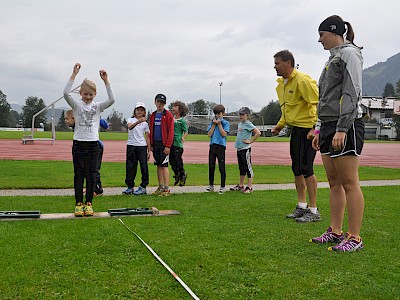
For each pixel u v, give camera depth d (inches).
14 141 1135.6
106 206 239.3
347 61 154.7
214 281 120.6
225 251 148.8
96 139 211.9
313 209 209.9
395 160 754.8
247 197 281.1
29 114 3732.8
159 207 237.3
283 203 256.7
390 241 168.6
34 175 383.9
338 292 114.1
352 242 154.9
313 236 175.0
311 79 211.5
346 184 158.4
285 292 113.7
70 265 131.3
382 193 307.1
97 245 152.8
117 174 414.6
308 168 207.6
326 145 167.3
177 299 108.5
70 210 224.5
